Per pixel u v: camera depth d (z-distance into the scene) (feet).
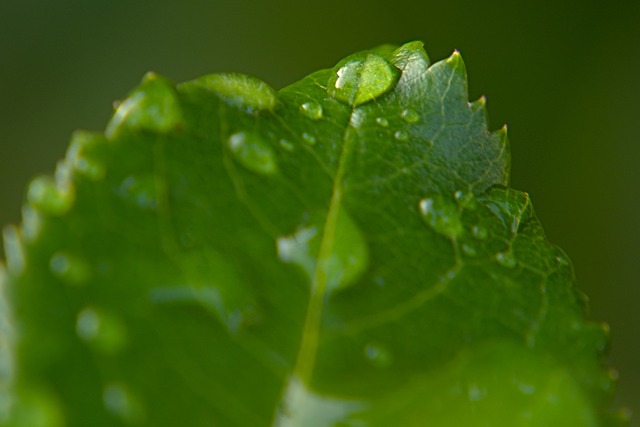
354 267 0.47
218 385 0.45
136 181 0.46
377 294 0.47
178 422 0.45
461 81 0.49
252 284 0.46
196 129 0.47
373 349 0.46
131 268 0.46
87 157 0.46
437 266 0.48
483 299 0.47
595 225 0.66
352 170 0.48
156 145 0.47
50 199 0.46
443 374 0.46
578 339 0.47
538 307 0.47
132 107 0.47
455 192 0.48
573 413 0.47
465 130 0.49
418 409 0.46
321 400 0.46
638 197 0.66
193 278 0.46
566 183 0.67
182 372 0.45
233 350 0.46
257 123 0.48
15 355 0.44
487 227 0.48
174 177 0.47
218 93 0.48
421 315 0.47
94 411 0.44
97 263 0.45
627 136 0.67
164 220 0.46
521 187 0.67
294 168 0.48
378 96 0.49
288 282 0.47
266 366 0.46
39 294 0.45
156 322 0.45
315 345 0.46
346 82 0.49
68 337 0.45
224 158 0.47
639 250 0.65
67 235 0.45
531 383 0.47
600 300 0.66
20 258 0.45
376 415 0.46
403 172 0.48
